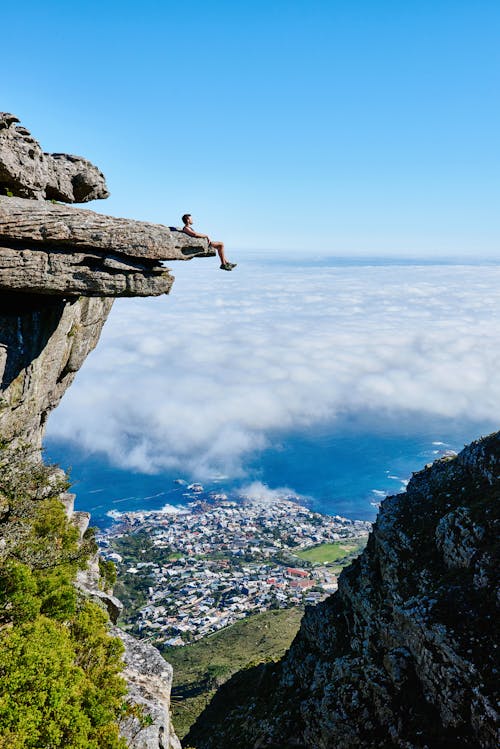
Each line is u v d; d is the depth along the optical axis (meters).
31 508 26.31
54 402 40.03
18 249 24.34
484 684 30.78
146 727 21.81
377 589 50.69
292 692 54.66
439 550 46.09
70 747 16.03
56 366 35.03
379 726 36.53
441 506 51.91
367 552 59.38
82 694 19.08
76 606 27.28
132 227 26.12
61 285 25.52
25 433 33.66
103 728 19.00
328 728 38.62
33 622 20.11
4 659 17.02
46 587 23.64
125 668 26.83
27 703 16.12
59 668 17.86
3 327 27.83
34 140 27.38
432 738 32.41
